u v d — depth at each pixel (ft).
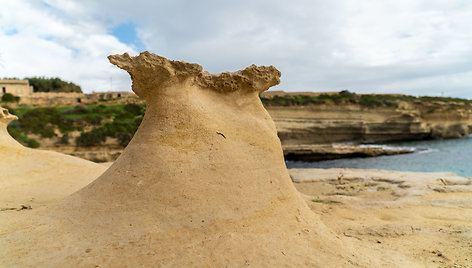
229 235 11.94
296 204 15.05
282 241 12.44
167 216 12.08
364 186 37.88
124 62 14.20
